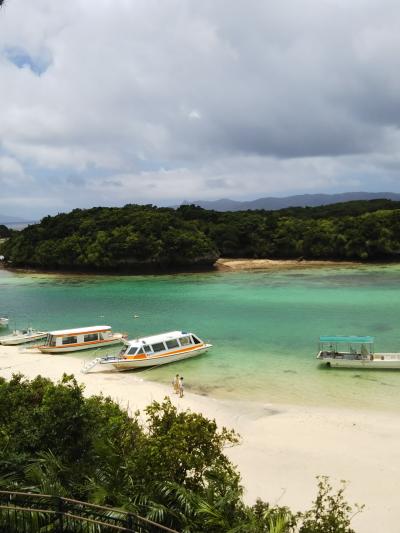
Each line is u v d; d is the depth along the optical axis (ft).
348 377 103.60
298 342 133.90
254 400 91.35
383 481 59.41
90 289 252.62
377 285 232.53
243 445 70.49
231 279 276.41
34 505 34.94
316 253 362.33
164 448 39.24
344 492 56.80
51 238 357.00
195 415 43.29
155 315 179.22
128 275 317.22
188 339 123.03
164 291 237.86
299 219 407.64
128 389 98.07
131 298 219.61
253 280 268.00
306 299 199.52
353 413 83.25
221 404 89.15
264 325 155.53
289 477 60.95
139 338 133.08
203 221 420.36
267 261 365.40
